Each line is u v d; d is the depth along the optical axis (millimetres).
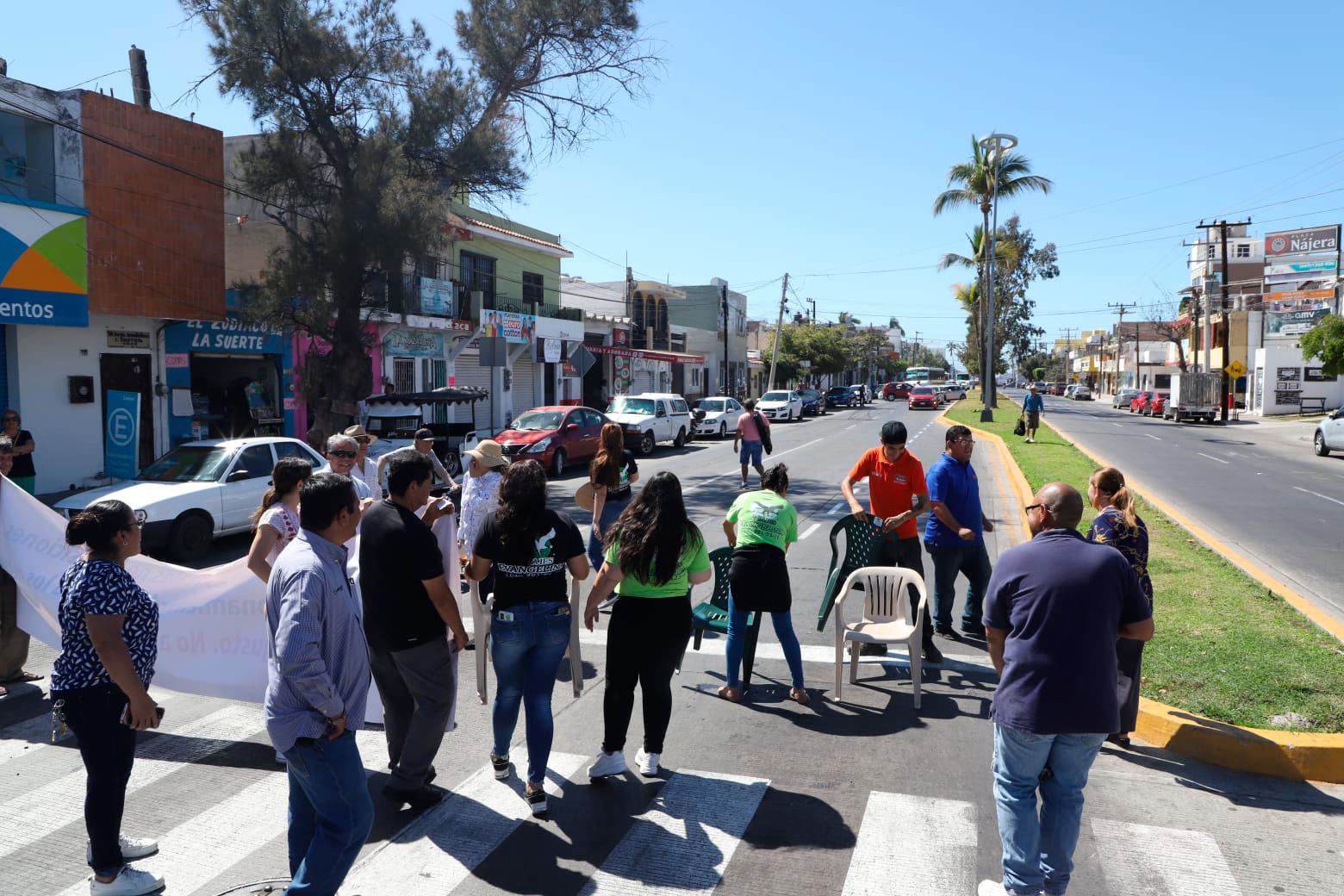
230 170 23094
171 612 5598
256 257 22875
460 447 18453
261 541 5059
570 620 5266
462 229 28188
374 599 4367
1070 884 3885
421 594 4367
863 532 7051
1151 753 5297
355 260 18109
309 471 5285
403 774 4547
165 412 18562
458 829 4367
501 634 4578
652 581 4797
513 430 20984
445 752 5324
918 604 6023
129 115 17266
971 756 5238
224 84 17719
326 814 3434
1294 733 5137
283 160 18234
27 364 15953
